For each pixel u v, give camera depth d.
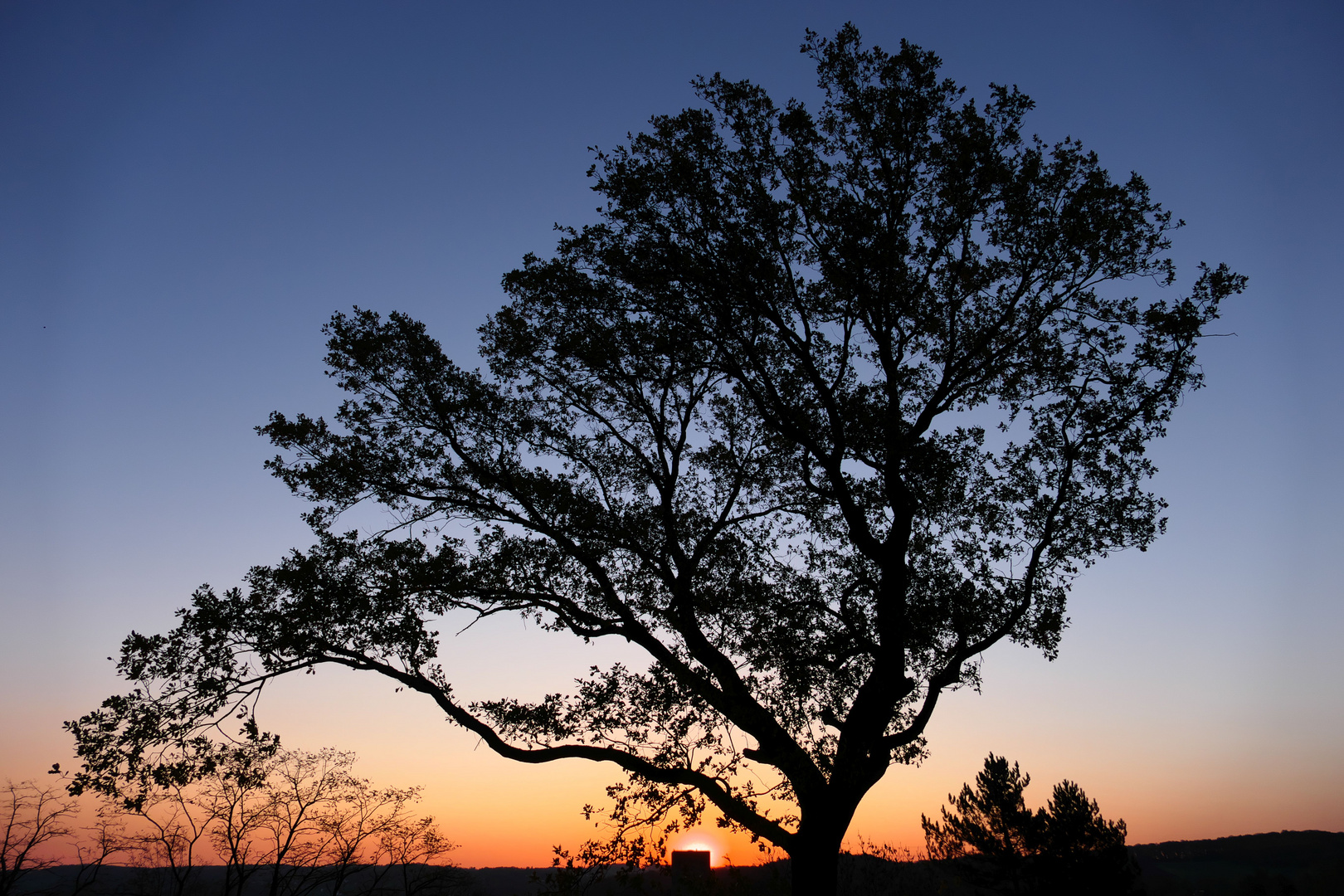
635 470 16.62
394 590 13.96
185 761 13.09
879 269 14.41
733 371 15.31
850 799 13.02
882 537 14.66
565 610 15.14
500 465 15.80
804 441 14.94
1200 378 14.39
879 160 15.11
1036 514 14.91
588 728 13.78
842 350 15.62
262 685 13.66
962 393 15.66
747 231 15.00
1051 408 15.20
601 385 16.59
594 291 15.54
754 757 13.72
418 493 15.72
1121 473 14.84
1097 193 14.41
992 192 14.98
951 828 31.59
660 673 13.85
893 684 13.38
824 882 12.58
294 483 15.58
